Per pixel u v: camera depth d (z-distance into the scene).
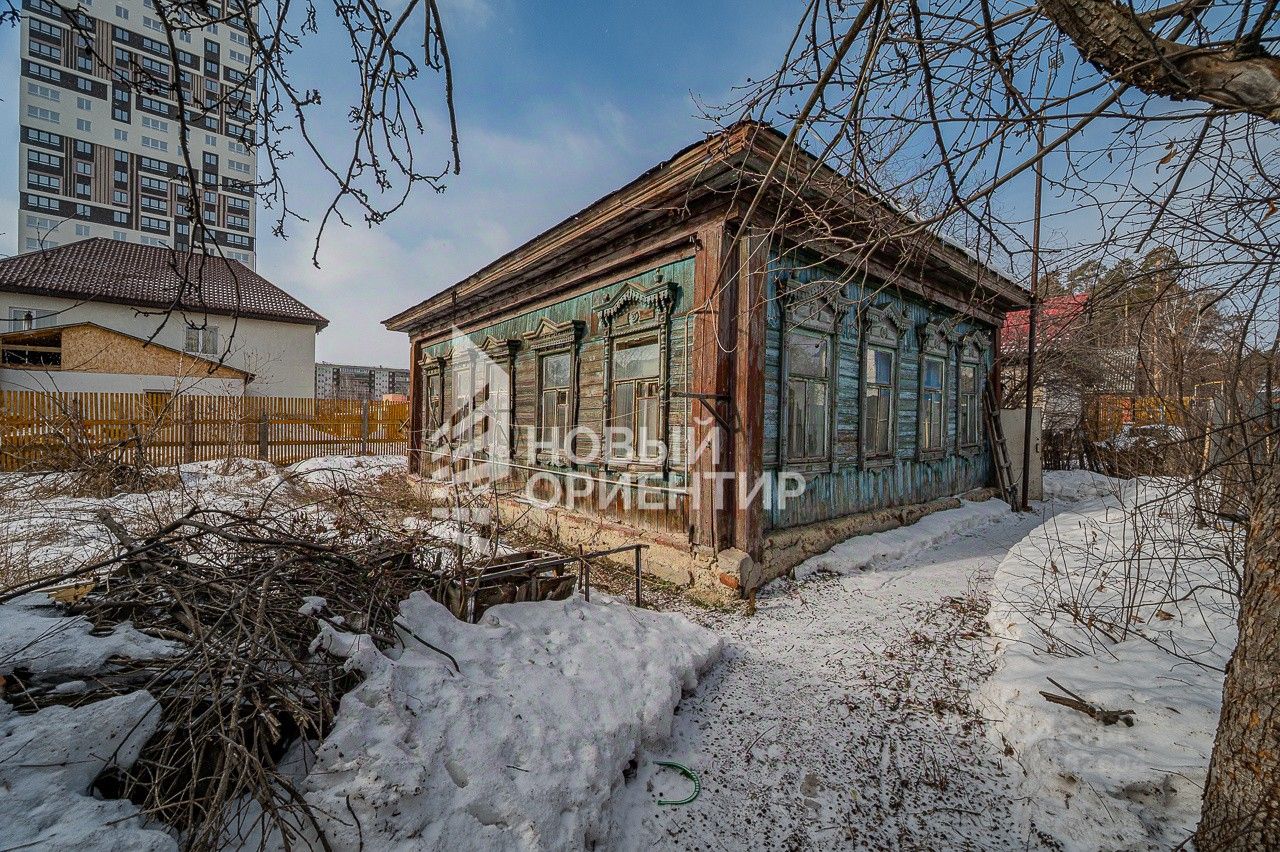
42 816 1.52
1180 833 2.10
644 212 5.66
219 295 22.08
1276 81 1.51
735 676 3.73
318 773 1.92
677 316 5.85
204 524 2.86
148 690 2.02
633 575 5.90
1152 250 2.82
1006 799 2.61
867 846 2.34
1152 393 4.47
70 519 6.04
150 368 18.36
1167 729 2.52
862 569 6.16
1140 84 1.75
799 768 2.83
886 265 7.25
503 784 2.16
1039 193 3.72
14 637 2.16
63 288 17.81
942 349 8.92
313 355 24.45
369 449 17.81
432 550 4.14
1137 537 4.40
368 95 2.25
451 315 11.16
